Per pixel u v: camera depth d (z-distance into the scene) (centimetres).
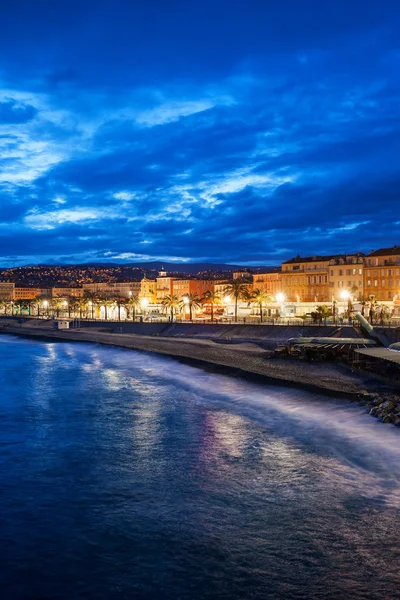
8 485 2745
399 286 15088
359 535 2138
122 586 1819
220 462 3105
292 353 7825
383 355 5744
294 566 1920
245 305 17338
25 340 14862
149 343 11438
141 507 2452
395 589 1775
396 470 2850
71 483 2775
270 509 2400
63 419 4319
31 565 1953
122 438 3694
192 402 5044
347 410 4294
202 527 2238
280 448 3359
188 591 1784
